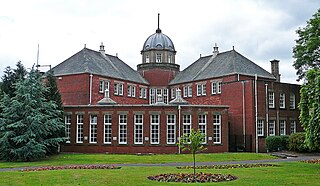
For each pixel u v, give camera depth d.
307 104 26.81
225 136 41.44
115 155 36.84
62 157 35.88
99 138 41.66
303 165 27.58
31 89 34.38
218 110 41.47
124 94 62.16
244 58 58.62
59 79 56.44
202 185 16.78
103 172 22.66
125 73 64.62
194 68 65.50
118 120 41.25
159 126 40.47
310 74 27.11
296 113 51.09
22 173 22.16
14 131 33.44
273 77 57.72
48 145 35.69
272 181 18.20
